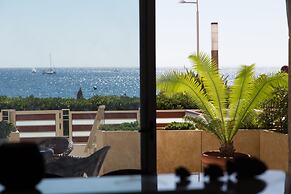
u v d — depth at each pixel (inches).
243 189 73.9
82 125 145.5
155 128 140.8
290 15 164.4
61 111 145.8
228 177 76.3
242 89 219.0
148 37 138.6
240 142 239.8
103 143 144.5
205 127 223.9
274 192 73.1
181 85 223.1
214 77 220.1
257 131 239.1
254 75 219.5
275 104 230.8
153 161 140.8
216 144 236.7
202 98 223.0
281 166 215.6
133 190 72.8
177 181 77.0
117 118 143.4
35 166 69.2
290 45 166.4
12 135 144.6
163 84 223.6
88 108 145.3
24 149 69.2
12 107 144.6
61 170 141.0
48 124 145.6
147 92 139.9
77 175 141.3
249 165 77.0
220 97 220.4
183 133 235.9
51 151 141.8
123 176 81.5
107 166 143.5
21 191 68.1
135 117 142.3
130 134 143.2
